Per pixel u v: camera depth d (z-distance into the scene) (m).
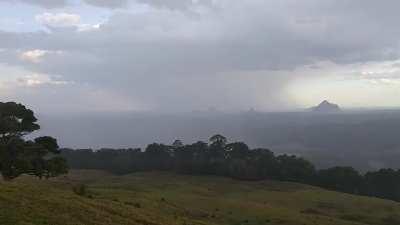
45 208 29.88
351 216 97.25
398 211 105.62
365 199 118.44
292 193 126.62
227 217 70.25
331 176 155.88
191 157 173.62
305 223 74.12
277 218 75.75
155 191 105.44
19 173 66.69
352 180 153.38
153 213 41.31
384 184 149.38
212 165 163.12
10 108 67.25
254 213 77.81
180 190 114.88
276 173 160.12
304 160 168.25
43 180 83.81
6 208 27.70
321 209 104.19
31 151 68.06
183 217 51.25
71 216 29.59
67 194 37.81
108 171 178.38
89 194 45.25
